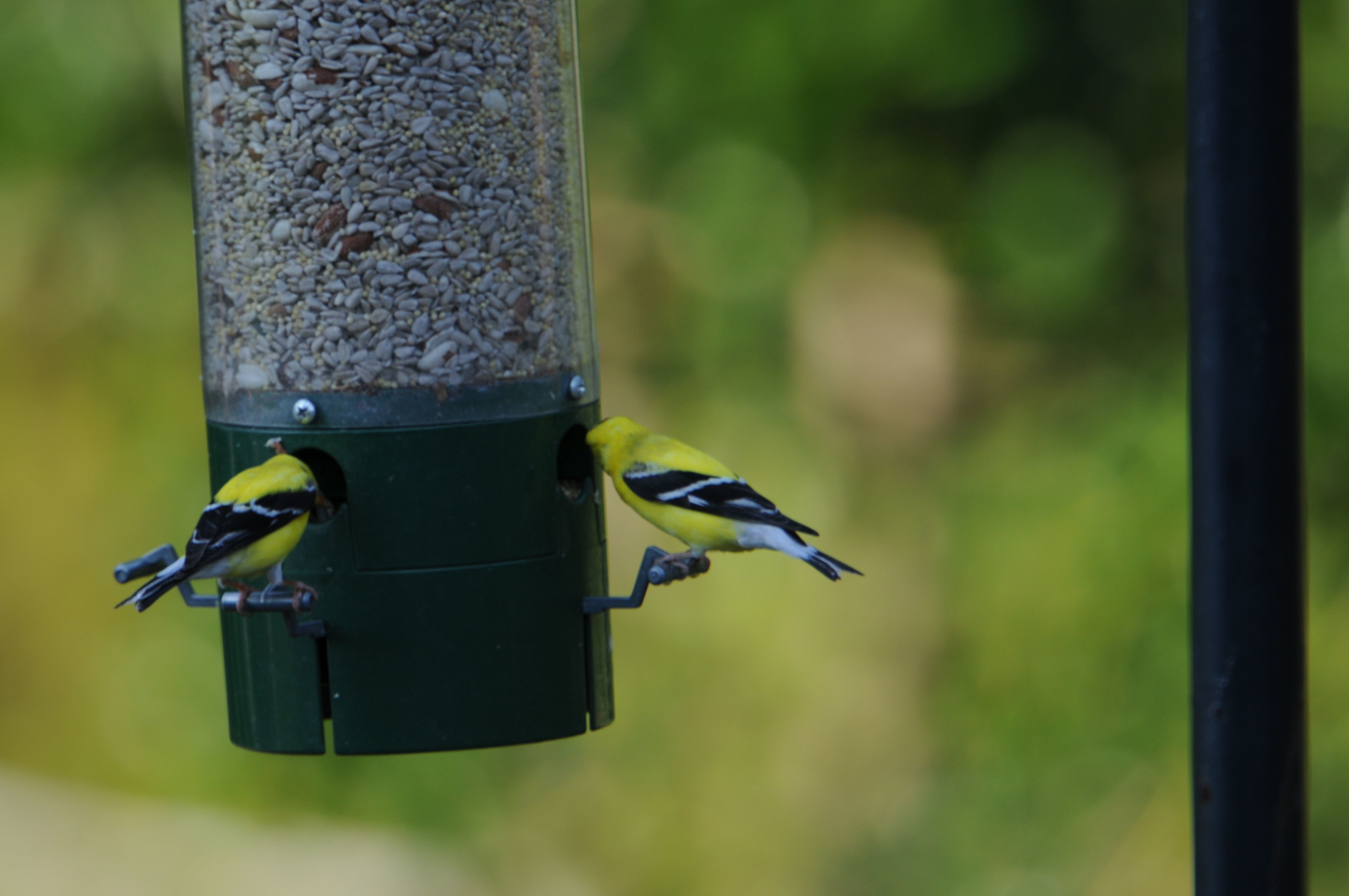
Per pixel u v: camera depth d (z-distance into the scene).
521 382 5.96
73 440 14.70
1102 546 12.45
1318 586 12.27
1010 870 12.20
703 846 12.70
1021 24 12.92
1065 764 12.34
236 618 5.89
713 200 13.43
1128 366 13.37
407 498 5.73
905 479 13.98
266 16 5.88
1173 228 13.41
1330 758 11.91
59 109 13.58
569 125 6.31
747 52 12.98
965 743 12.77
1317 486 12.42
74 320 14.58
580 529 6.08
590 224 6.57
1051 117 13.44
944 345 13.84
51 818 13.56
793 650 13.28
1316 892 11.80
